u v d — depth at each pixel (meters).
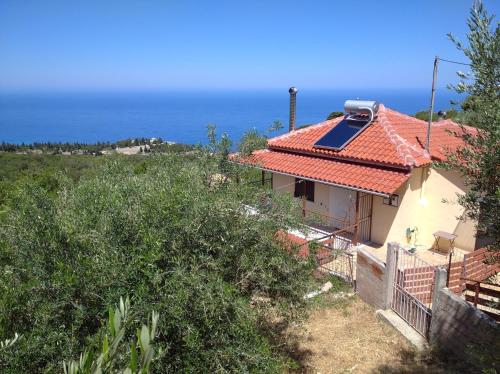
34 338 4.21
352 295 11.47
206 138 8.05
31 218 5.46
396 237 14.48
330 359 8.72
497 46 4.73
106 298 4.60
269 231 6.25
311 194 17.03
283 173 16.44
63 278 4.48
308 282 6.53
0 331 4.15
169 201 5.30
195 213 5.25
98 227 5.29
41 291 4.56
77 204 6.08
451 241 14.00
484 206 5.06
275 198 6.73
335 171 15.22
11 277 4.82
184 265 5.00
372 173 14.34
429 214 14.88
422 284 10.59
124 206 5.51
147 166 7.80
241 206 6.10
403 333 9.38
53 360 4.30
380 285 10.44
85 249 4.95
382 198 14.56
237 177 7.73
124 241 5.16
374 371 8.30
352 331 9.77
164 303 4.52
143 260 4.79
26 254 5.02
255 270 5.87
